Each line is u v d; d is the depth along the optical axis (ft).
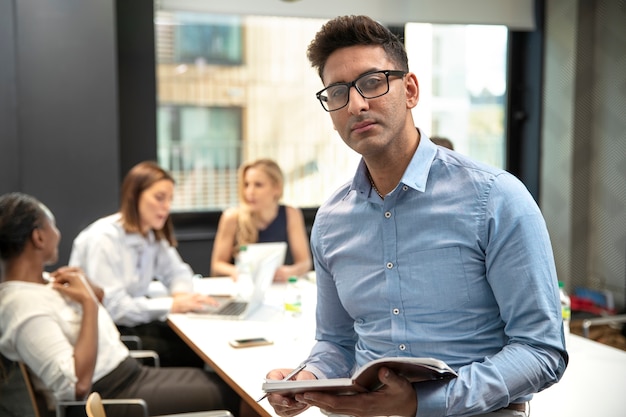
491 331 4.53
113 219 11.02
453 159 4.65
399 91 4.45
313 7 15.65
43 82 13.44
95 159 13.83
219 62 15.98
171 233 11.83
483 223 4.38
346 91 4.42
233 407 8.61
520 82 17.87
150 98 15.33
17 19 13.23
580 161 16.90
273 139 16.65
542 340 4.16
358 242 4.88
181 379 8.83
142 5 14.98
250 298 10.18
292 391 4.26
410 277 4.62
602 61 16.35
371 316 4.89
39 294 7.73
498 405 4.19
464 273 4.48
